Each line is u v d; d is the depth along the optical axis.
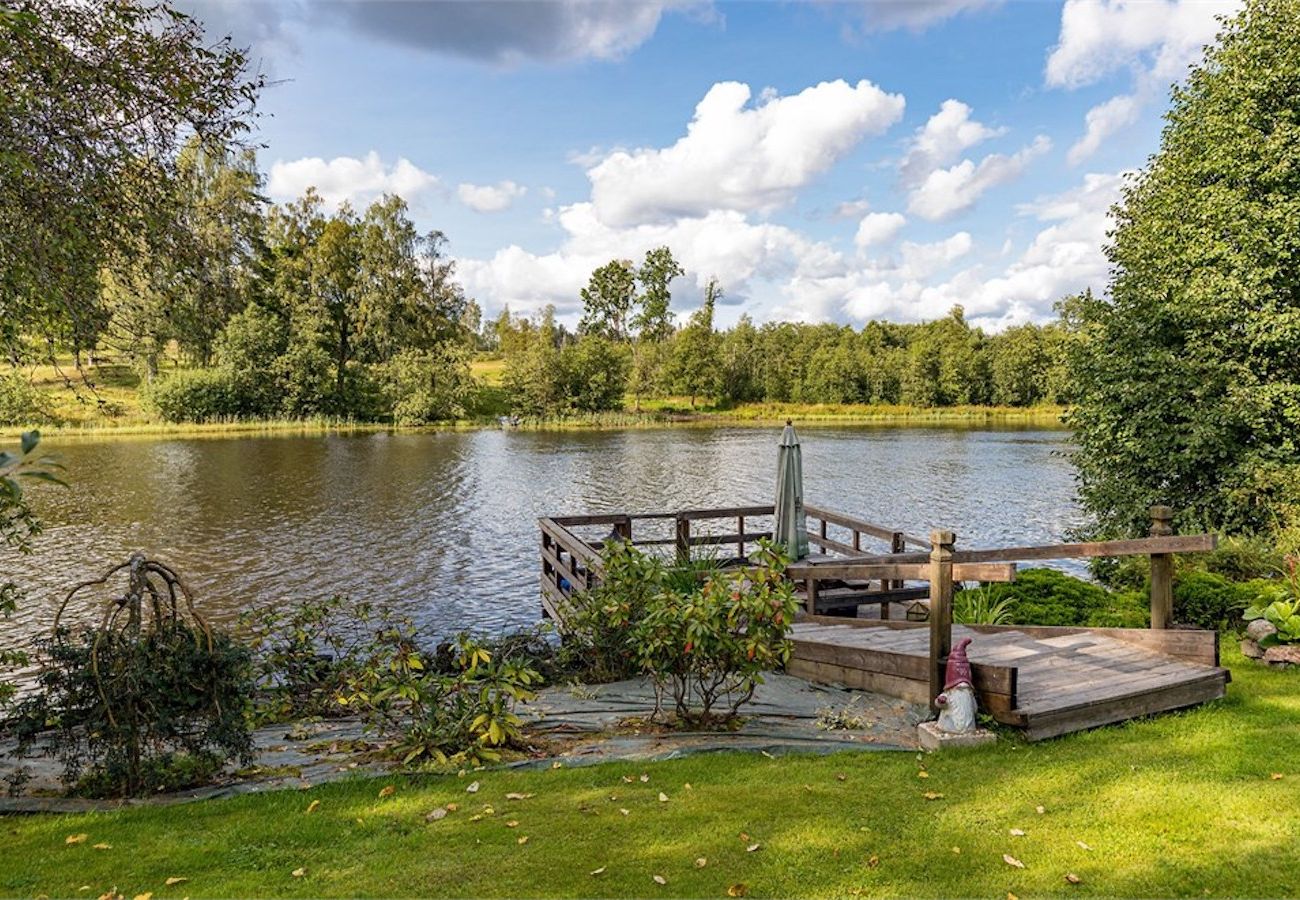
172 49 5.68
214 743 5.07
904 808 4.26
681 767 4.94
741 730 5.68
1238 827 3.93
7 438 34.12
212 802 4.57
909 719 5.75
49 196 5.32
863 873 3.60
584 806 4.38
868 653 6.42
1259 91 12.84
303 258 65.38
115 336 6.76
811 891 3.47
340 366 62.69
